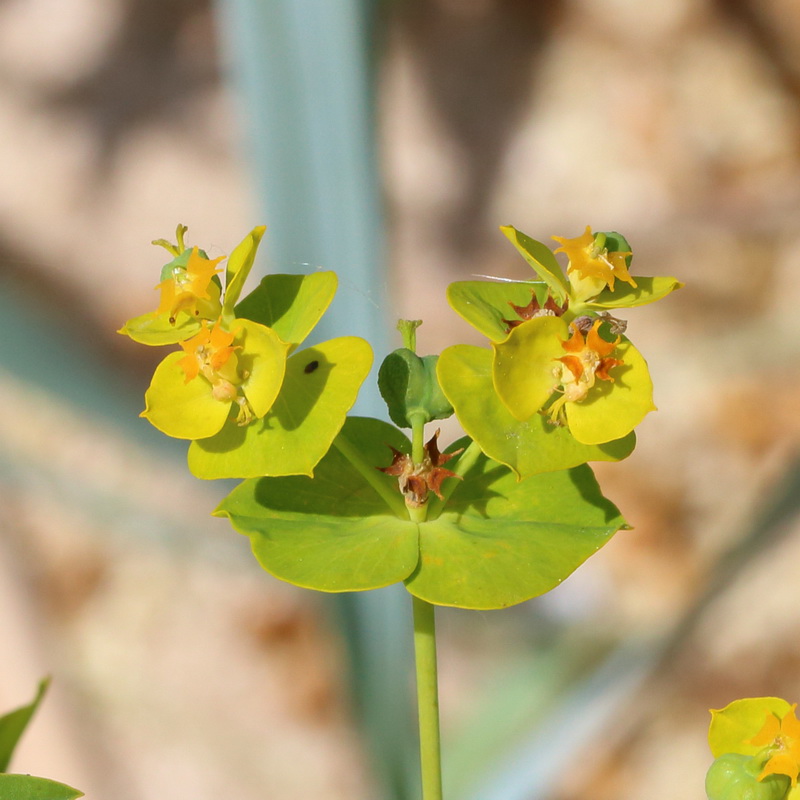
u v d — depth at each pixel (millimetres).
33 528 445
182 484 402
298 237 313
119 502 384
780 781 245
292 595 441
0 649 346
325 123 312
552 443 240
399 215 576
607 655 360
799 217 570
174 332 245
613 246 247
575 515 250
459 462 252
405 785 310
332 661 425
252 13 309
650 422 497
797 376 505
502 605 243
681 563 446
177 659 426
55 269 551
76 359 319
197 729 409
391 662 308
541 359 240
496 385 238
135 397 327
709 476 475
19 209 580
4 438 407
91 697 411
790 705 246
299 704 415
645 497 470
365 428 258
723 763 246
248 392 240
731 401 500
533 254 245
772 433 486
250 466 241
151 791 386
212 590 444
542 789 324
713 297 550
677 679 411
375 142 316
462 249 568
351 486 253
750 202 582
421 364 247
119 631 430
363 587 243
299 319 246
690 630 334
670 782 388
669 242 571
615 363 240
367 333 312
